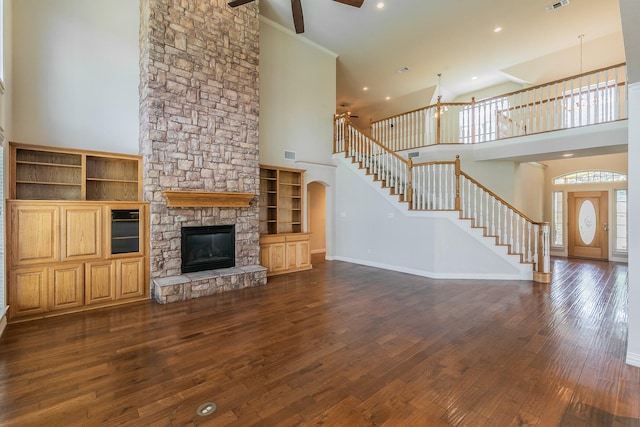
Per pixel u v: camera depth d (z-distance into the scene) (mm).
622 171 8102
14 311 3553
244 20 5477
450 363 2672
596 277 6113
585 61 7348
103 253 4137
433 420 1946
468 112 7441
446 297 4629
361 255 7324
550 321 3658
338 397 2188
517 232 5719
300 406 2084
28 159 3943
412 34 6816
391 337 3205
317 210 9492
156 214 4516
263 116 6578
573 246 8977
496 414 2002
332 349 2930
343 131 7797
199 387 2303
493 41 7027
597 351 2893
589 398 2166
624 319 3730
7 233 3502
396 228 6582
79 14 4371
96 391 2244
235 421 1934
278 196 6629
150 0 4418
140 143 4730
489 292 4906
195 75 4867
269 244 6156
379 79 9195
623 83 5531
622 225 8117
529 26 6398
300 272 6422
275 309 4078
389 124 8477
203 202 4871
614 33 6602
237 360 2713
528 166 8617
